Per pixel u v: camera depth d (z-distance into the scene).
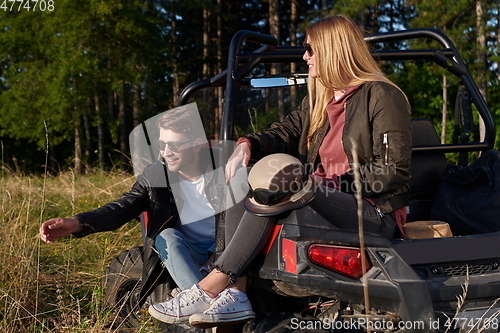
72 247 4.54
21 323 3.05
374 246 2.02
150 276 2.83
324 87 2.56
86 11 20.45
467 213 2.62
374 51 3.11
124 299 3.21
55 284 3.72
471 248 2.15
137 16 20.69
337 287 1.96
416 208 3.00
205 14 26.41
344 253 1.99
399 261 2.00
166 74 24.27
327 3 21.36
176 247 2.70
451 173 2.88
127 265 3.26
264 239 2.09
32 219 5.39
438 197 2.87
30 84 23.80
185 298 2.13
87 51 20.62
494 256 2.15
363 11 16.95
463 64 3.24
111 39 21.05
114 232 5.00
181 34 26.50
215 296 2.14
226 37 28.66
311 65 2.53
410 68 18.47
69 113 23.50
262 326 2.11
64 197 6.82
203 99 3.34
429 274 2.07
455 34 15.40
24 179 6.86
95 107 25.66
